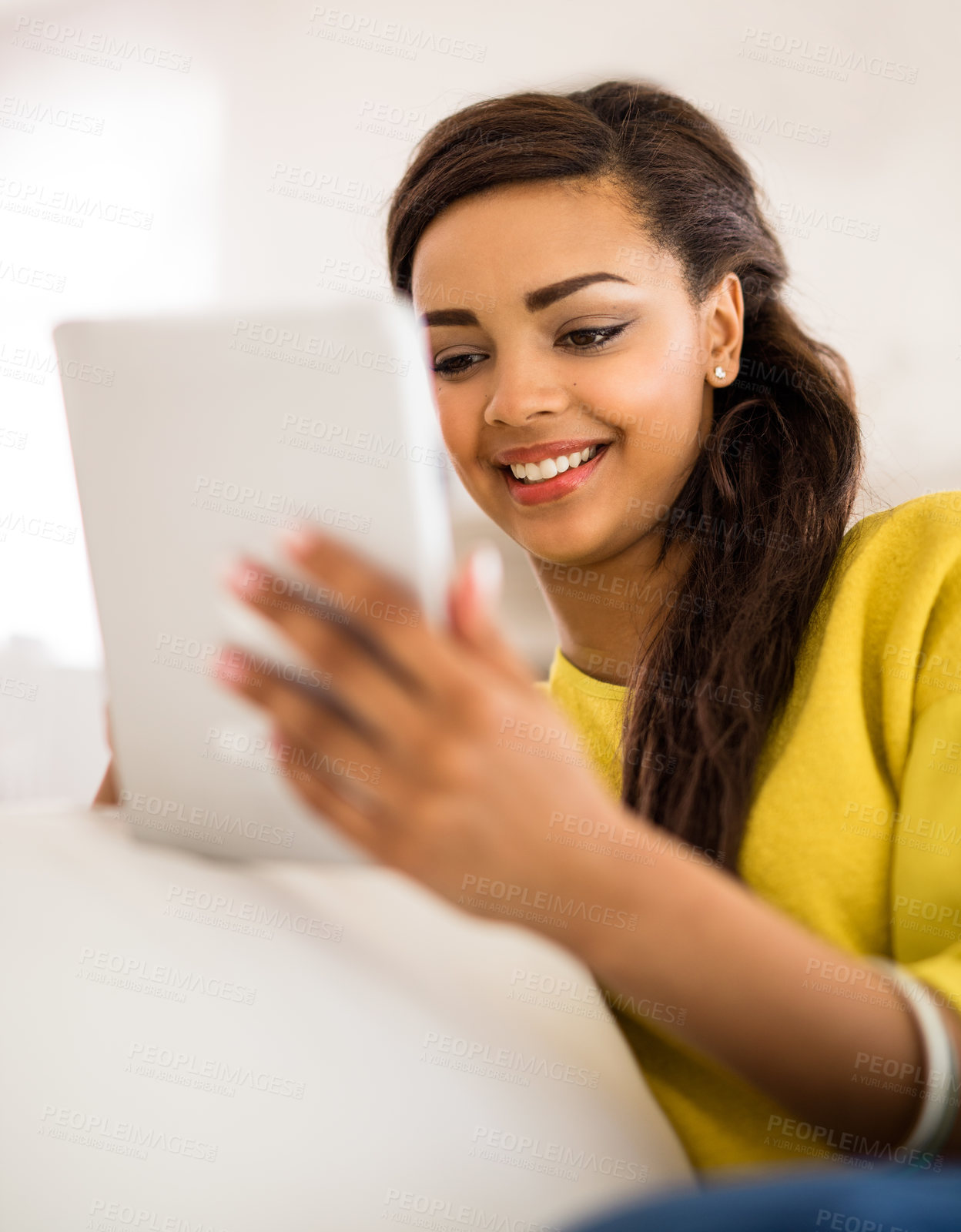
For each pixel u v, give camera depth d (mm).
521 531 854
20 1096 396
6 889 525
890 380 2184
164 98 2885
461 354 838
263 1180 377
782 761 637
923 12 2107
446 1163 398
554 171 785
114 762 605
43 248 3004
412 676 393
